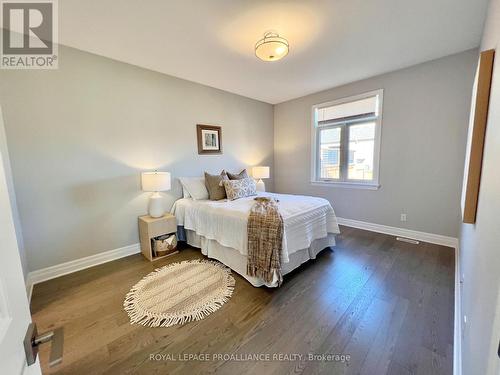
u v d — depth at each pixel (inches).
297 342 57.9
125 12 71.3
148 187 105.3
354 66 116.0
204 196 125.5
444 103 109.7
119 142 106.7
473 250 49.1
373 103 134.3
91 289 82.1
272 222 81.5
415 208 124.0
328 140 159.6
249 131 170.4
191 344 57.7
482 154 48.1
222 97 150.6
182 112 129.9
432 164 116.2
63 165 91.9
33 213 86.0
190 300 75.1
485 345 26.5
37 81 84.6
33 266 86.7
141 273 93.4
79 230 97.2
